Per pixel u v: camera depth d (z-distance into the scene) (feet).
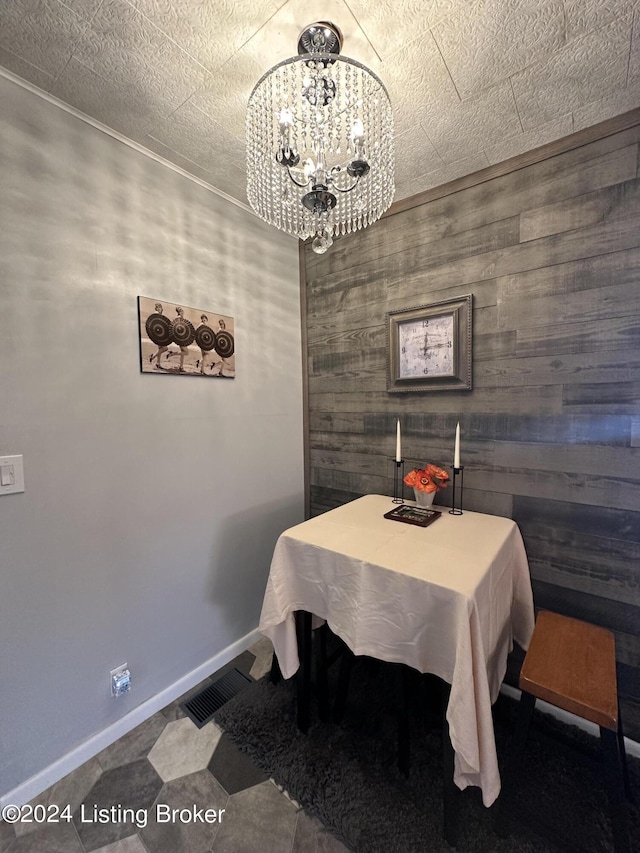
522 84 3.67
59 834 3.59
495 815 3.64
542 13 2.96
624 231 4.17
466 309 5.26
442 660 3.35
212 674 5.76
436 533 4.51
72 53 3.31
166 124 4.26
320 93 3.05
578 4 2.88
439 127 4.28
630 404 4.25
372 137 3.47
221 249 5.72
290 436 7.08
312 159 3.86
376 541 4.30
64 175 4.00
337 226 4.60
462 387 5.37
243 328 6.12
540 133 4.40
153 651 5.03
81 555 4.28
